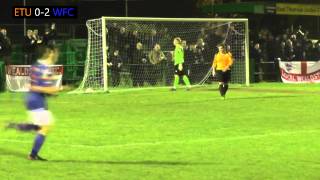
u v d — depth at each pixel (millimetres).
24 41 59750
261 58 68875
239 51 65625
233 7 72375
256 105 42188
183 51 60000
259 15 74875
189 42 66000
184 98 48438
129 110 39531
